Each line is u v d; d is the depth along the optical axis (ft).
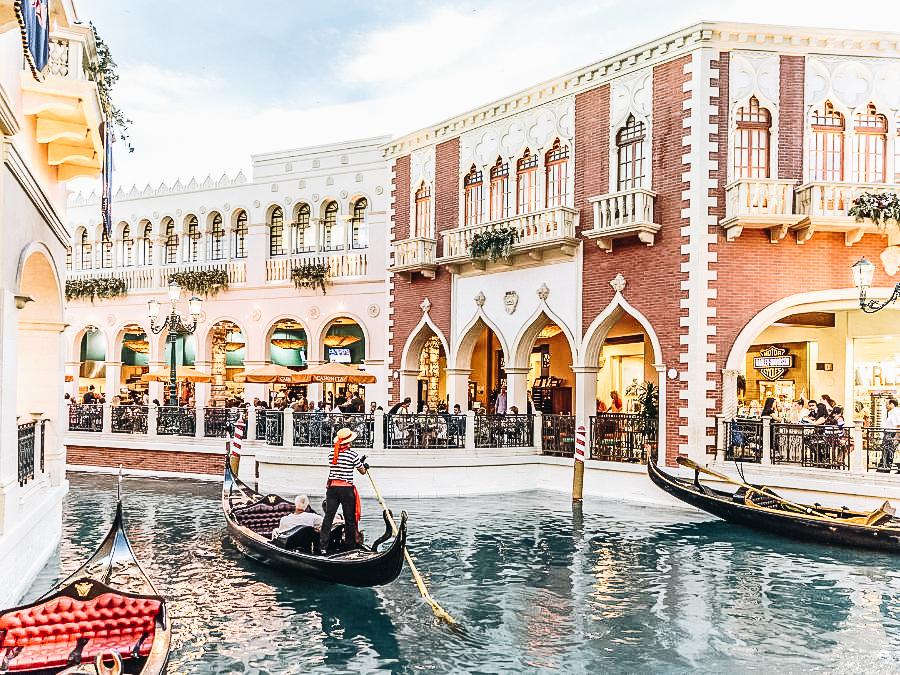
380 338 71.15
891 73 48.29
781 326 56.49
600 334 53.31
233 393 81.97
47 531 32.30
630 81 51.67
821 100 48.03
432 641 23.73
